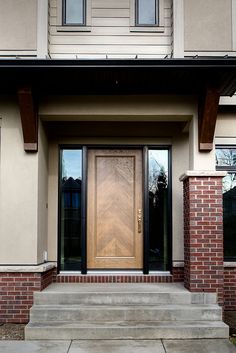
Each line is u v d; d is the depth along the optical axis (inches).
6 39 273.7
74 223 292.4
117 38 284.7
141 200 293.4
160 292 240.2
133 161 295.0
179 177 278.8
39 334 214.1
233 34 279.0
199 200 244.4
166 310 227.5
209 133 250.7
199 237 242.7
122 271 289.0
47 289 250.4
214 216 243.9
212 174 244.1
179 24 274.4
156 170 295.0
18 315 243.1
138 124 291.7
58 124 291.6
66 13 287.1
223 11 280.4
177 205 288.7
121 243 291.7
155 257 290.2
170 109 257.9
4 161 254.7
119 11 286.0
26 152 254.7
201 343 207.2
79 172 294.2
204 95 241.1
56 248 284.2
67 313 227.9
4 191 253.0
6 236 250.7
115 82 241.4
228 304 277.6
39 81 238.4
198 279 240.5
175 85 247.9
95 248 291.3
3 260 249.8
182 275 280.5
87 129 291.4
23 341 210.8
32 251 250.1
